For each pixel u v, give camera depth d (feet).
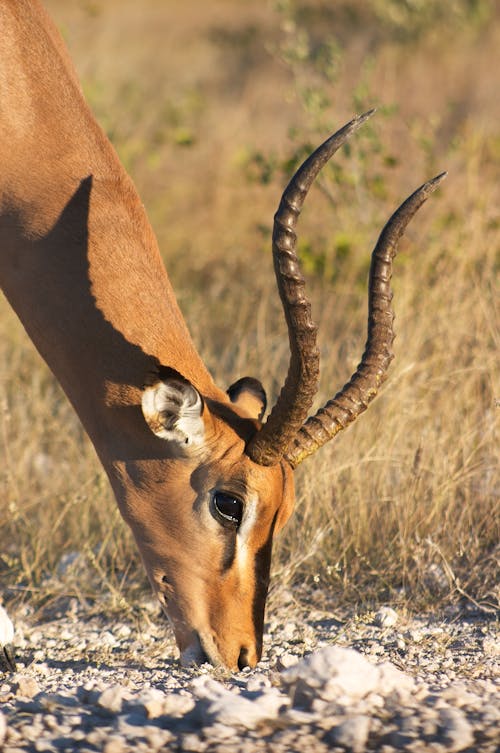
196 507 57.36
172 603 58.03
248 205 141.38
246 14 250.78
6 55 62.75
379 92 167.53
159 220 139.64
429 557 70.03
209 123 164.04
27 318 62.18
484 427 79.82
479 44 196.44
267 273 118.73
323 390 86.17
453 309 90.17
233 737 43.04
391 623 63.98
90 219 61.46
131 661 59.93
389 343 59.57
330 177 109.91
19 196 62.03
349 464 73.92
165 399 55.26
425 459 76.69
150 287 61.11
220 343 105.70
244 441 57.57
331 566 68.90
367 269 107.14
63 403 98.07
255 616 56.80
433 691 48.14
